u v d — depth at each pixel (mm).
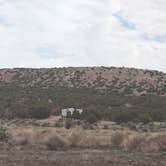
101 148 42250
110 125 87500
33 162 30391
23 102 125000
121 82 195875
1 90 162625
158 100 135875
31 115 103562
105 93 167625
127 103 131250
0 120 97125
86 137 45188
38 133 47469
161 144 41906
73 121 92000
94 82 197750
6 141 45375
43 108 105000
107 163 30953
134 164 30953
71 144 43062
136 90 179625
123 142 43594
